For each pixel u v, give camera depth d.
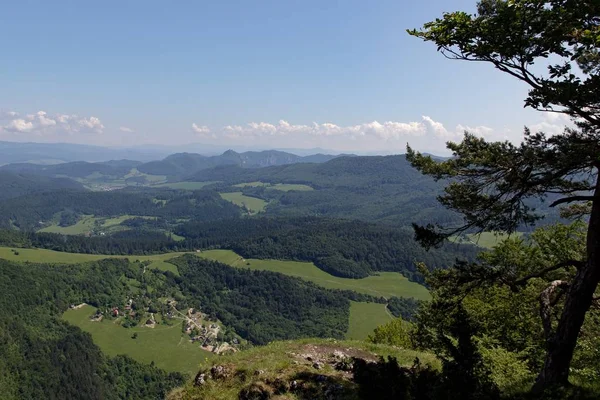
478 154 10.02
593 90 7.99
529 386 10.64
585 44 7.86
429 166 10.96
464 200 10.39
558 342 9.95
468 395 7.76
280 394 11.20
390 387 8.91
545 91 8.32
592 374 12.20
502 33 8.48
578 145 8.63
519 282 11.11
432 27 9.25
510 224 10.45
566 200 10.09
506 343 18.66
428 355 16.05
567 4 7.96
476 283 11.82
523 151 9.54
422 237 11.11
